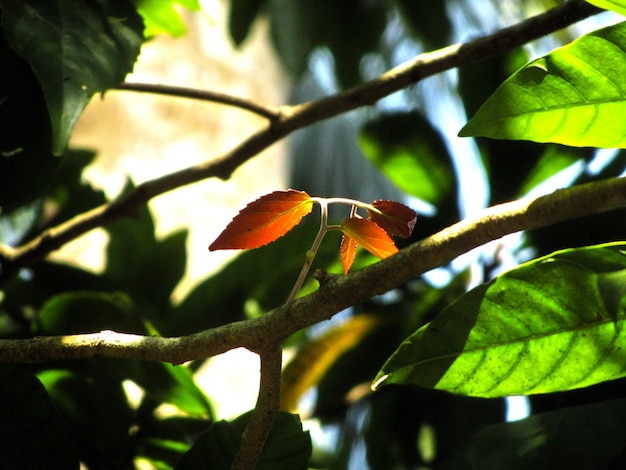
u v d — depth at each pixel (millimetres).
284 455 1026
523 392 1001
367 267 960
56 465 1029
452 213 1286
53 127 1058
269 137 1229
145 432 1222
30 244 1222
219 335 968
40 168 1135
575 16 1148
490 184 1266
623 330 991
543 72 982
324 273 963
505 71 1260
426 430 1271
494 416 1243
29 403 1021
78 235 1225
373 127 1285
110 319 1168
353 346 1281
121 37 1091
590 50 977
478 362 995
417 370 995
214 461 1042
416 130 1283
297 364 1256
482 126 993
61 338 989
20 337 1229
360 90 1209
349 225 984
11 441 1025
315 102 1223
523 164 1259
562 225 1222
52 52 1069
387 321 1280
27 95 1131
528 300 988
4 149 1129
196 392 1151
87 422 1212
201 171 1233
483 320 991
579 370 997
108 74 1079
